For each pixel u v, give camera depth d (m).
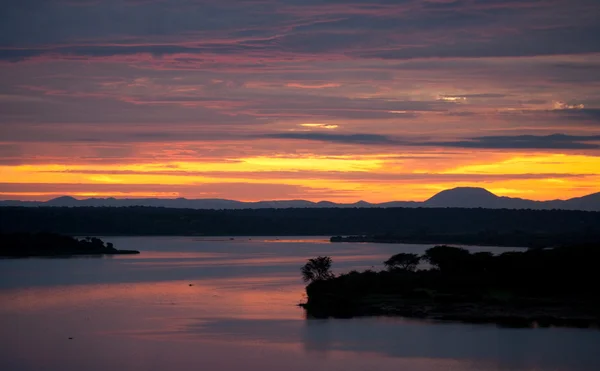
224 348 73.62
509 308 99.31
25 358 69.31
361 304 102.25
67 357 69.69
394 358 69.44
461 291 111.81
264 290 122.69
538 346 74.75
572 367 66.81
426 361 68.44
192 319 90.50
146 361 68.31
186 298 111.62
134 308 100.31
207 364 67.19
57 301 108.19
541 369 65.94
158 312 96.44
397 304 102.19
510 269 120.06
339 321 89.44
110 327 84.81
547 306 101.00
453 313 95.56
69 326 85.50
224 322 88.31
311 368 65.88
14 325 86.25
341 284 111.94
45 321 89.12
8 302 107.00
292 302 106.81
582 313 95.88
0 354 70.88
